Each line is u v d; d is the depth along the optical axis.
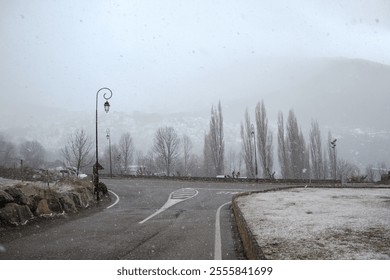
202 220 14.94
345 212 14.85
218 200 24.61
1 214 13.08
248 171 62.94
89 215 17.08
